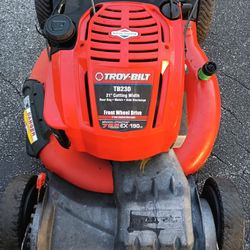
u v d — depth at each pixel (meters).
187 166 0.80
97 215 0.75
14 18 1.16
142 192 0.70
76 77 0.67
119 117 0.65
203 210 0.75
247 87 1.08
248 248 0.91
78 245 0.72
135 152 0.66
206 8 0.95
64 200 0.77
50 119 0.67
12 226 0.75
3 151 1.00
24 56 1.11
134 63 0.65
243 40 1.14
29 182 0.80
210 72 0.84
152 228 0.68
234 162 0.99
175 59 0.67
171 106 0.67
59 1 0.79
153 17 0.69
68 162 0.79
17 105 1.05
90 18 0.69
